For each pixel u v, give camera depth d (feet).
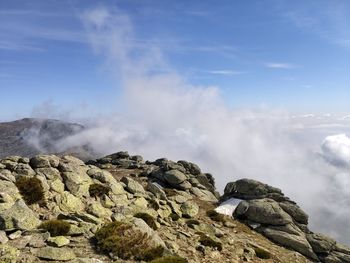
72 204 78.95
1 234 54.34
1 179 74.38
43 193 75.25
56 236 58.70
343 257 114.62
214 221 113.50
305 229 125.08
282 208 131.95
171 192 132.26
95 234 61.57
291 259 98.99
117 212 84.17
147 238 64.18
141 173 170.30
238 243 93.09
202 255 73.97
